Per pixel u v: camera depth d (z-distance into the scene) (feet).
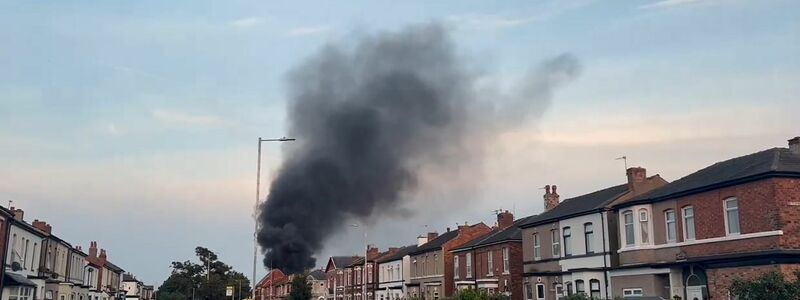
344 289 282.97
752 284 68.49
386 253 259.60
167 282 372.58
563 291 130.31
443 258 191.11
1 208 117.50
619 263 114.93
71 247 180.34
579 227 127.03
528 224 145.59
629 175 124.36
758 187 88.22
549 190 167.94
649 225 109.29
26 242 140.87
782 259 83.35
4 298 123.75
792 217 85.15
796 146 95.45
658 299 79.25
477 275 171.22
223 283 366.84
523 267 148.87
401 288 221.25
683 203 102.47
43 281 150.30
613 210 118.93
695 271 97.71
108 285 246.47
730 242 91.86
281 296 361.10
